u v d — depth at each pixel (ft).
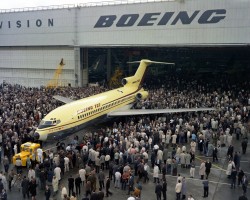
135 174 77.77
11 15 219.61
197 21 164.35
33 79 225.76
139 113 118.93
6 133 91.04
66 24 200.75
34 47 219.41
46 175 72.02
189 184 73.61
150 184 73.56
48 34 208.85
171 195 68.39
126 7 180.86
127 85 138.62
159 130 98.22
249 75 237.04
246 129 105.81
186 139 100.01
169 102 141.79
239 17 154.51
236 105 129.29
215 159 87.92
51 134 91.45
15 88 189.37
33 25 213.05
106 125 121.60
